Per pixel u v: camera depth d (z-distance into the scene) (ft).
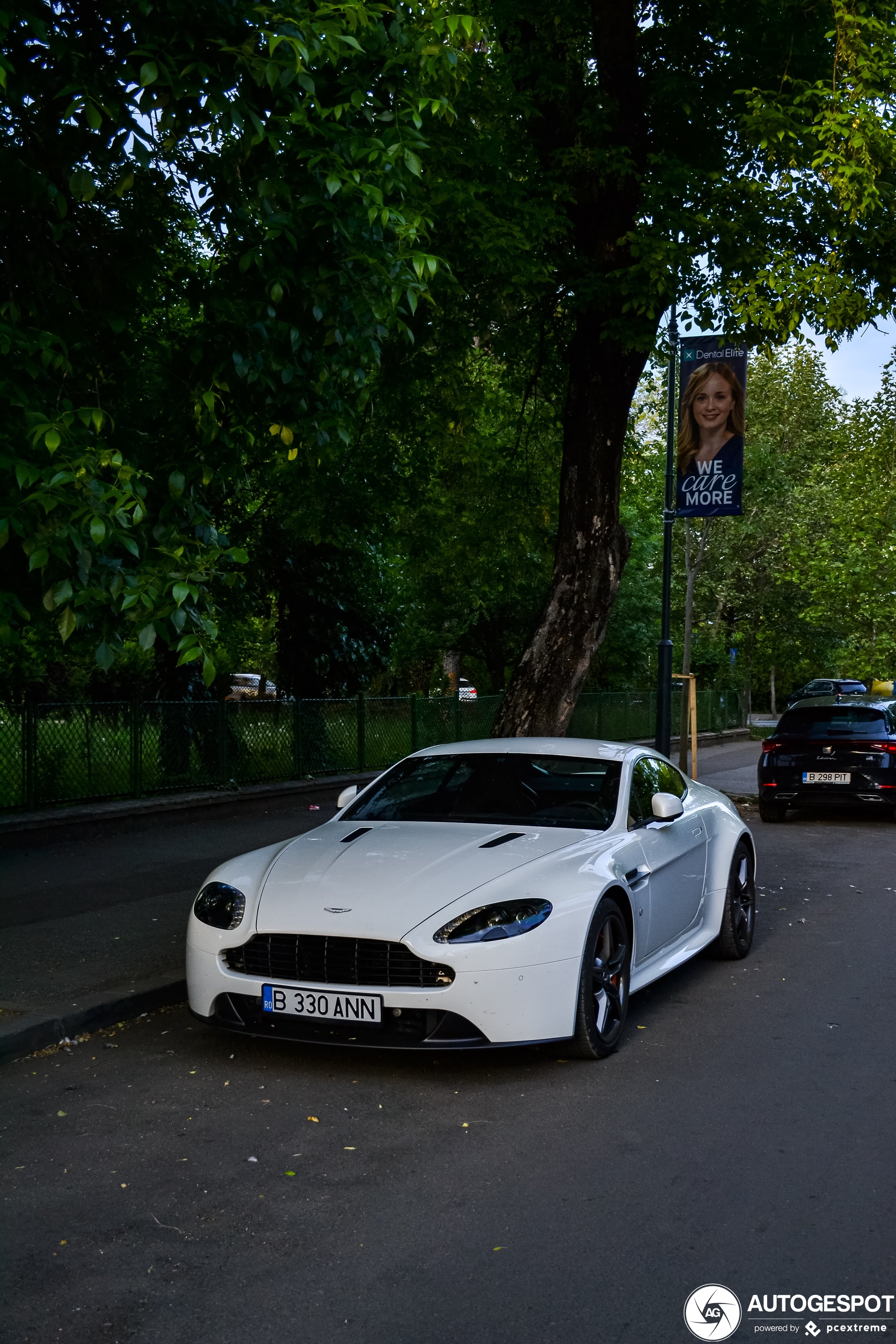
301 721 49.85
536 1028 15.83
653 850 20.06
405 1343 9.32
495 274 34.53
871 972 23.18
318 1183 12.52
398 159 19.86
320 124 19.03
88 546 14.74
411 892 16.42
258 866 18.22
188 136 18.15
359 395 21.12
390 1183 12.51
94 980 20.29
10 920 25.59
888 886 34.19
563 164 36.55
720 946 23.84
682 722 67.77
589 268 37.40
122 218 20.22
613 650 96.22
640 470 67.67
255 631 63.05
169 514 17.85
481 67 37.81
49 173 17.92
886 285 36.91
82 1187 12.42
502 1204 11.98
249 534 49.96
